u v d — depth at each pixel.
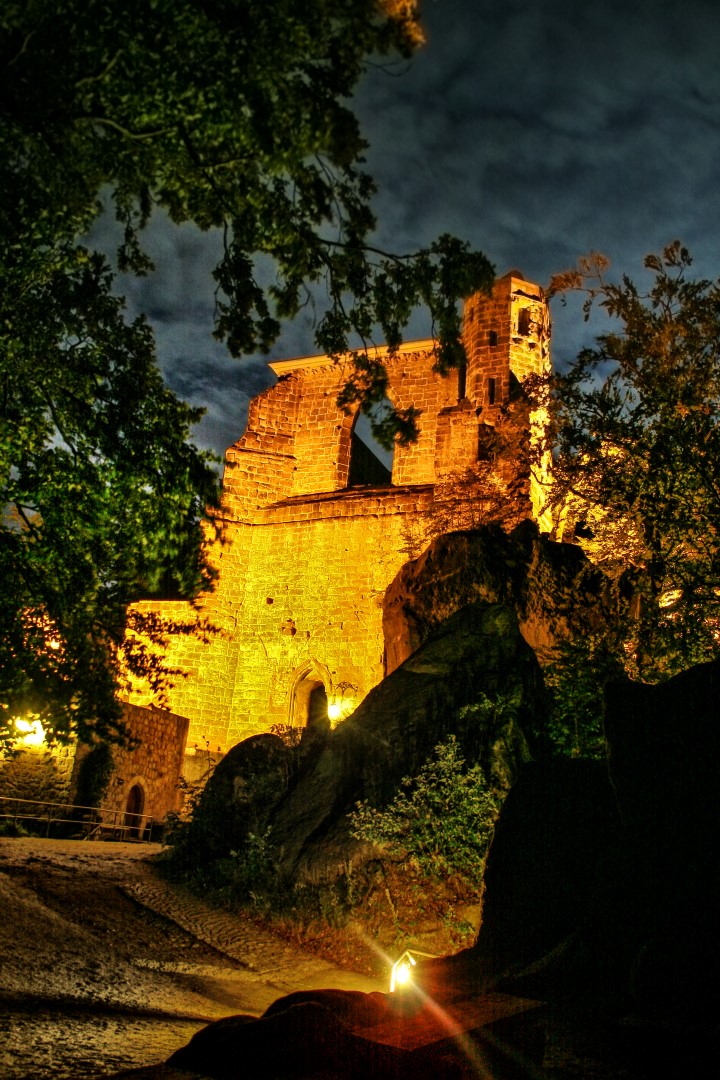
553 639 20.42
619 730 7.11
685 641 15.20
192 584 11.74
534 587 21.06
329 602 27.38
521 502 23.95
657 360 17.66
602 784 8.66
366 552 27.36
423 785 13.74
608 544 20.98
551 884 8.14
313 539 28.25
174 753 24.62
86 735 10.97
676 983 5.59
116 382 11.23
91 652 10.95
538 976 6.50
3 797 17.06
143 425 11.26
